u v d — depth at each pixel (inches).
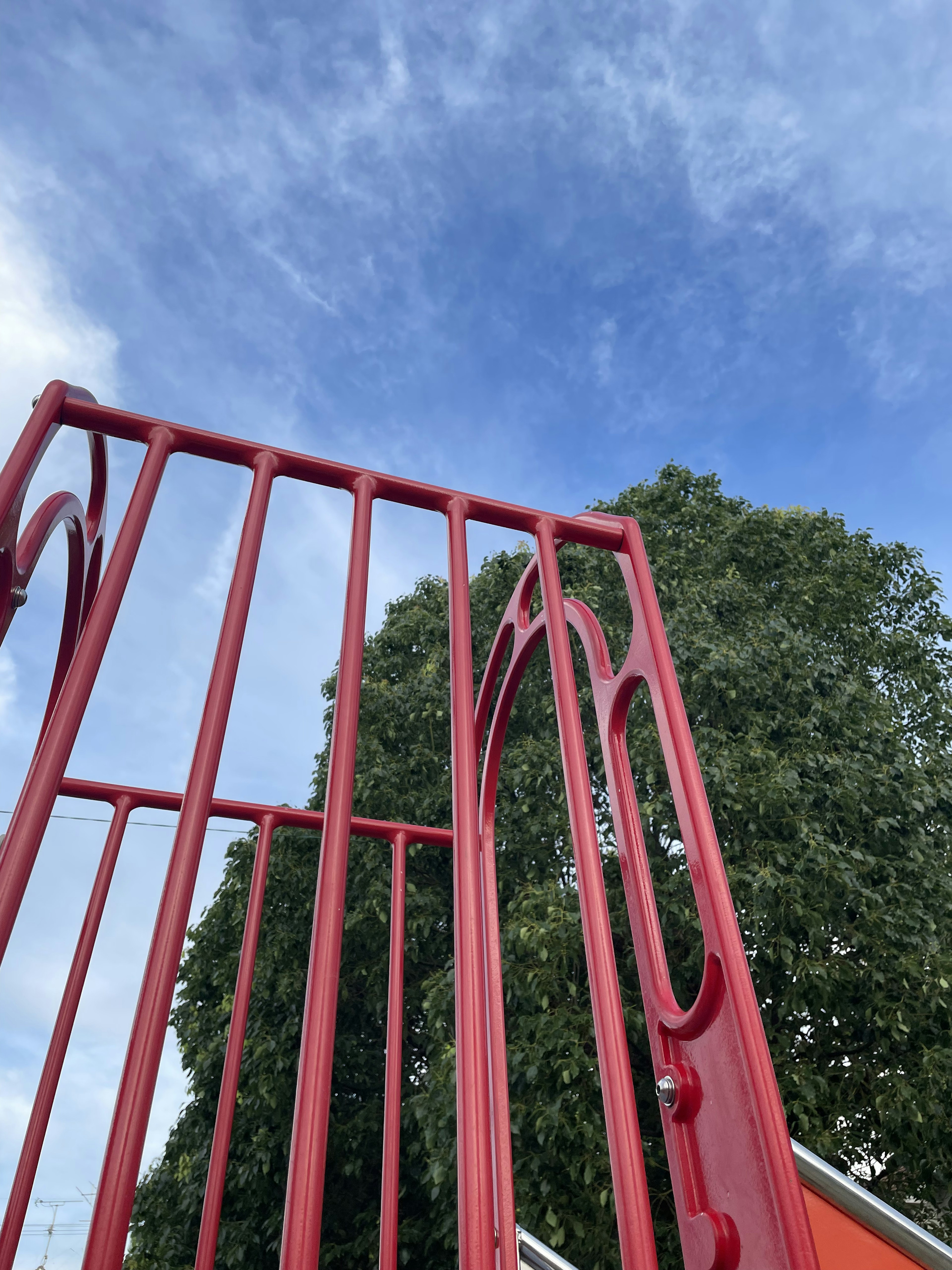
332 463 35.2
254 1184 196.4
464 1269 20.2
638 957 33.3
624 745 39.0
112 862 55.4
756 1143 23.9
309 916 233.1
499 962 44.6
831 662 236.8
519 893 197.6
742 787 189.5
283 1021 217.2
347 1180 221.0
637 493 325.4
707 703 215.6
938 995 163.0
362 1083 225.6
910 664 271.9
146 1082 20.0
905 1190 170.9
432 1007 183.5
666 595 249.6
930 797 195.9
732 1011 26.1
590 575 263.0
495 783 54.6
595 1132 151.4
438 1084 167.8
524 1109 158.9
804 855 179.2
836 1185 36.8
